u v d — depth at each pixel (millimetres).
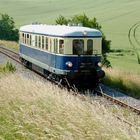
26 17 153875
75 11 156125
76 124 11594
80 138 10664
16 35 120812
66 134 10773
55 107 13367
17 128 12461
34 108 13609
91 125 11312
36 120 12258
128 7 151750
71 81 22719
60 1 193875
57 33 22906
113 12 143625
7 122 13188
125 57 80812
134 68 65438
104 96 20156
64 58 22375
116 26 119250
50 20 136875
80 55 22547
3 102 15055
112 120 11633
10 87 16562
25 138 11820
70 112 12516
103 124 11148
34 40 27625
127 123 13656
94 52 22859
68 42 22266
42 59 25688
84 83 22953
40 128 11789
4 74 24328
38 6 181750
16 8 179750
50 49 23906
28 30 29531
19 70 30062
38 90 16094
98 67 22984
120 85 23703
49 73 25328
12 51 46781
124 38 102562
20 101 14945
